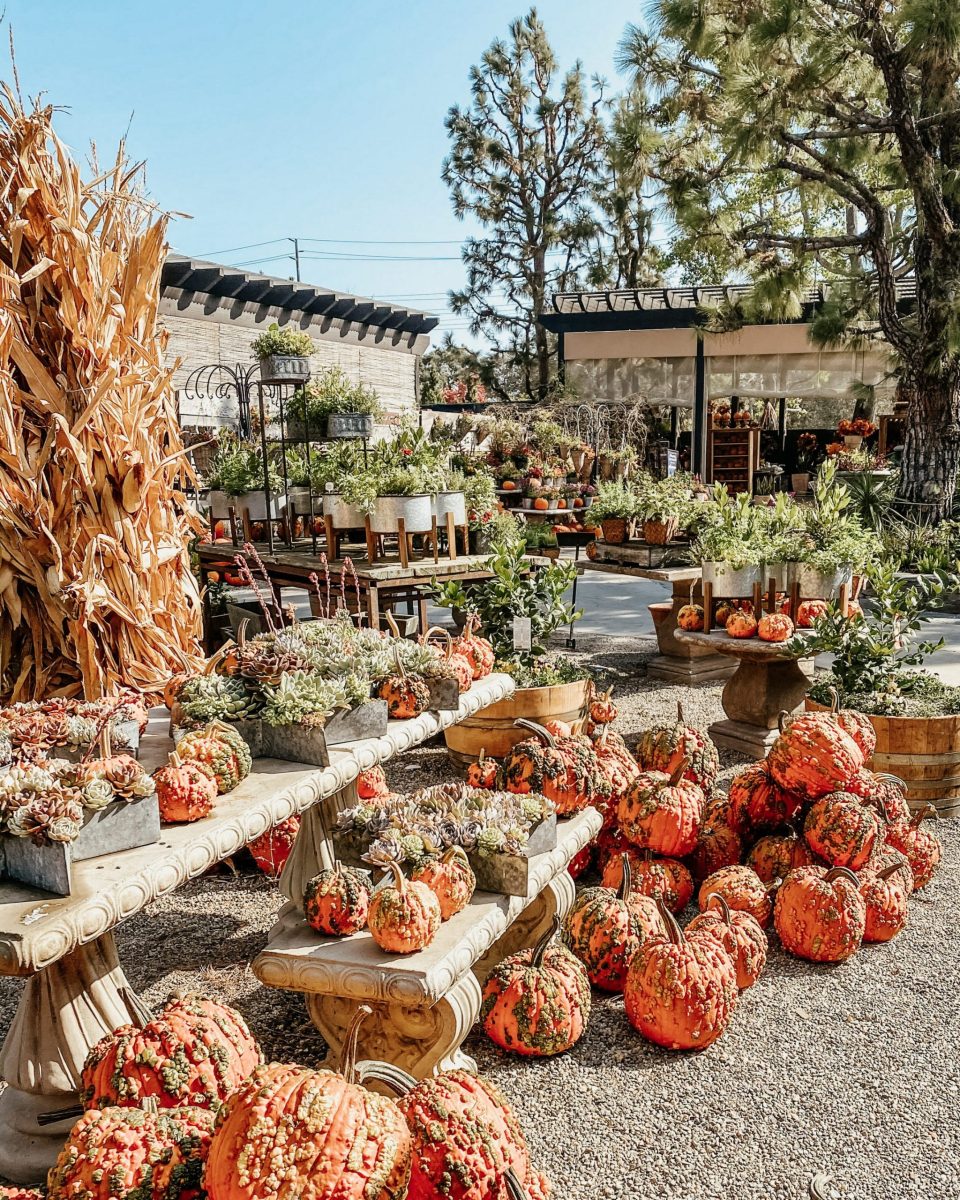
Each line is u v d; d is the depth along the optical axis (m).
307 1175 1.39
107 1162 1.50
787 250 12.98
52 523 3.85
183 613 4.33
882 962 3.10
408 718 3.15
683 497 7.04
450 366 29.25
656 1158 2.21
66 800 1.99
